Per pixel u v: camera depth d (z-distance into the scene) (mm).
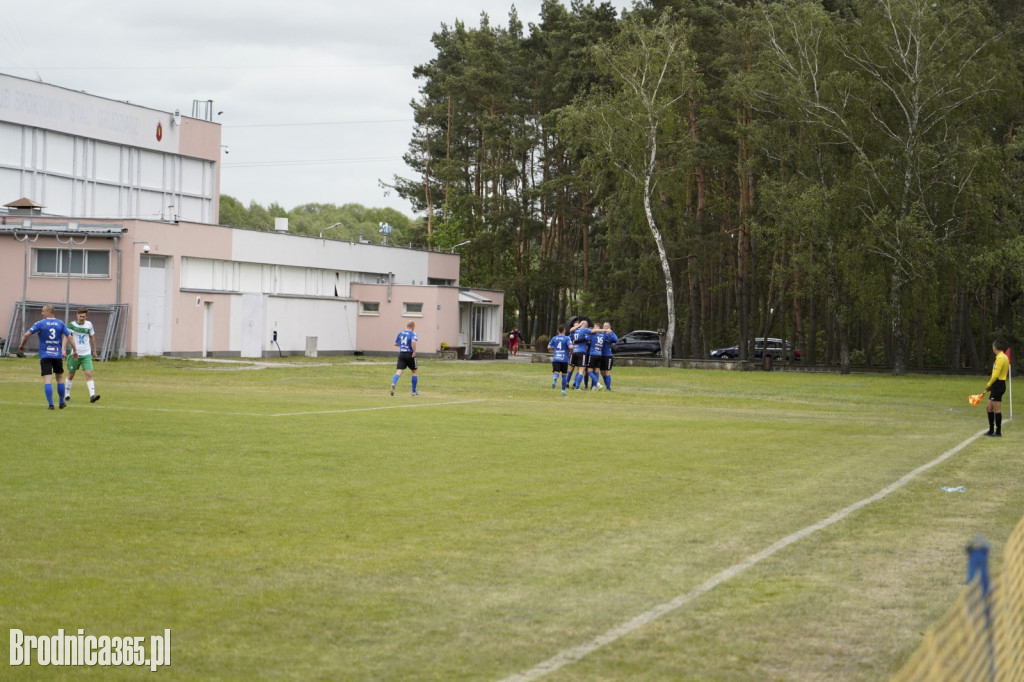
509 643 6613
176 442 16938
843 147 57312
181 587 7867
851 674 6090
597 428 21703
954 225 55344
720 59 62219
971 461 16859
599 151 60469
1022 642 5934
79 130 55219
